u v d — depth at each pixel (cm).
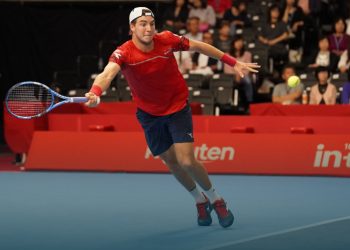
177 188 1204
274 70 1884
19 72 2292
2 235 815
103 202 1059
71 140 1470
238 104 1719
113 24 2277
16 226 870
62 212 972
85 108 1602
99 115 1518
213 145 1412
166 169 1417
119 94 1752
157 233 820
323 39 1767
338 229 840
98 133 1462
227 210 849
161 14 2252
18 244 763
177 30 1966
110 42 2064
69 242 771
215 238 788
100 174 1409
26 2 2298
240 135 1409
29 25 2292
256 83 1784
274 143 1394
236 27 1969
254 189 1195
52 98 775
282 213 960
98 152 1451
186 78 1725
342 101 1566
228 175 1388
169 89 806
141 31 769
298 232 822
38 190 1188
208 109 1655
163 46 796
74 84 1969
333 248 729
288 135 1393
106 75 761
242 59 1747
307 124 1428
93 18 2280
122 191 1173
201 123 1468
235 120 1454
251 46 1828
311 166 1372
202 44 824
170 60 802
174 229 845
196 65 1836
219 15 2106
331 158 1364
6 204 1045
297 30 1880
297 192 1160
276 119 1436
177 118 810
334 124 1417
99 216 940
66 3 2300
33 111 928
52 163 1464
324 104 1516
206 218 865
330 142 1370
